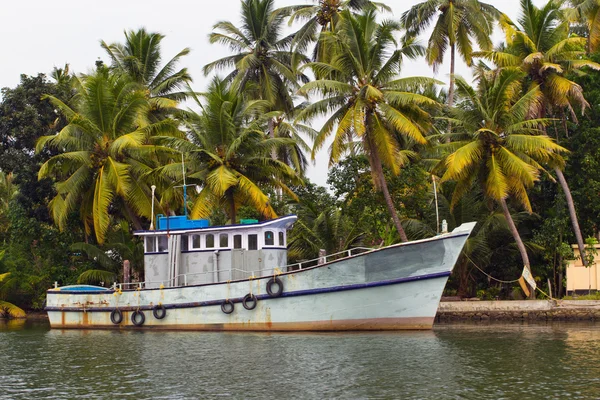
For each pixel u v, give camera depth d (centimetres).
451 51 5138
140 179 4478
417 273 2925
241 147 4066
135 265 4734
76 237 5059
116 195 4538
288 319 3050
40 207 4966
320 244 4269
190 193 4612
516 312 3791
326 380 2055
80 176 4372
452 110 3894
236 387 2000
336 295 2981
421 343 2700
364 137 3881
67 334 3431
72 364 2461
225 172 3853
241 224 3312
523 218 4288
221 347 2711
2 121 4812
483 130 3572
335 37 3803
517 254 4356
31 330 3806
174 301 3288
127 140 4181
